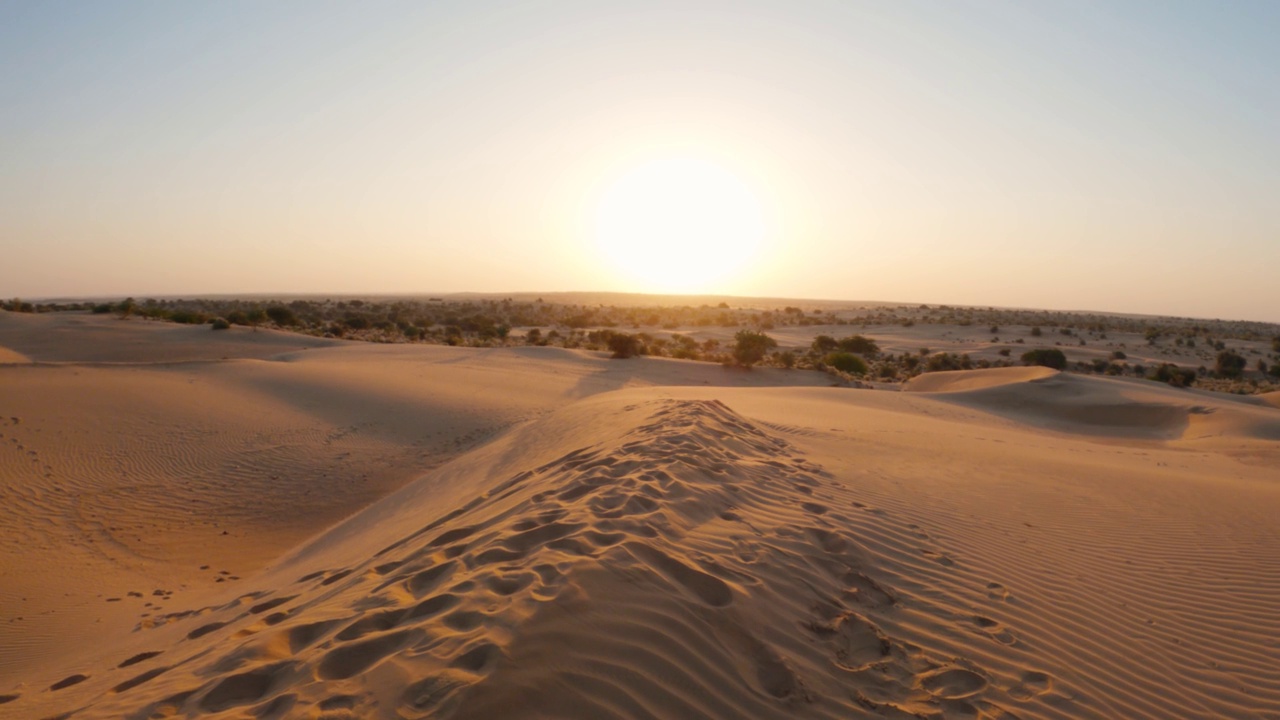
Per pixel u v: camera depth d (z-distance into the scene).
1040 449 16.66
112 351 47.31
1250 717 4.55
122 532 13.84
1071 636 5.30
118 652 7.02
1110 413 32.19
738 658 4.01
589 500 6.45
